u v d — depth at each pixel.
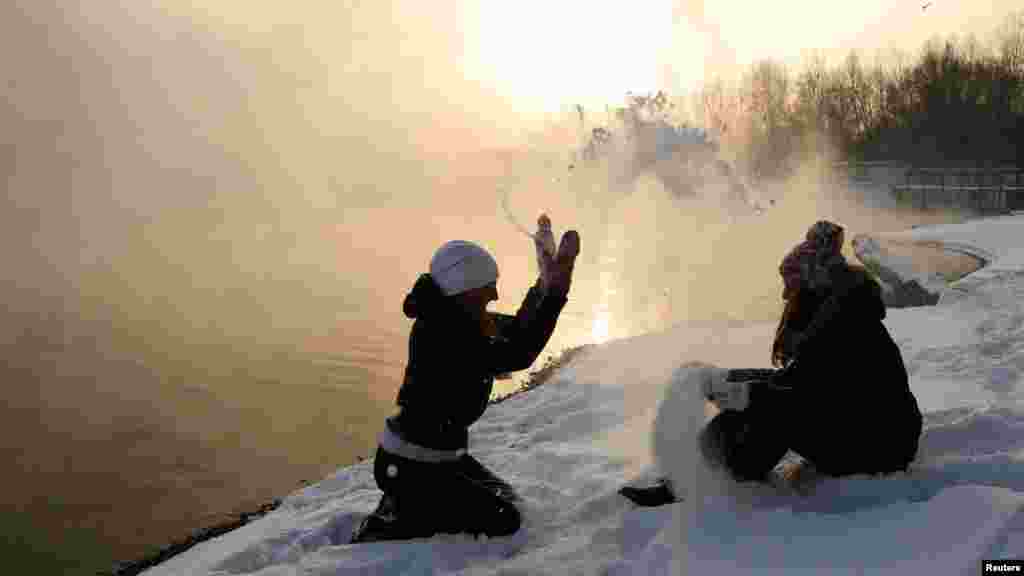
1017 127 43.22
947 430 4.69
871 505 4.01
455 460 4.48
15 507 10.19
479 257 4.34
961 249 16.66
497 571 3.93
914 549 3.53
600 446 5.92
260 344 19.55
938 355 7.33
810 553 3.64
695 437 4.27
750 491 4.23
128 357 18.92
